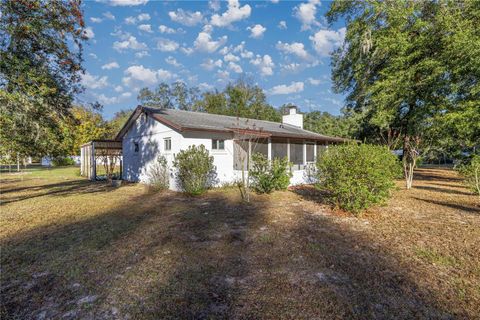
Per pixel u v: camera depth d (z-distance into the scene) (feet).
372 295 10.43
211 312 9.44
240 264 13.37
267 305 9.80
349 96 66.80
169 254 14.76
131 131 54.34
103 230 19.65
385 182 22.71
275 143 48.34
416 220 21.56
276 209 25.76
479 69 37.58
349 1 55.42
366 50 51.70
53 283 11.75
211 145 41.81
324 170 25.04
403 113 51.80
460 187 42.16
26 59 27.73
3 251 15.64
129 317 9.24
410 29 47.44
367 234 17.98
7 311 9.73
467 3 41.50
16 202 31.94
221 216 23.21
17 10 26.53
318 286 11.10
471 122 38.47
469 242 16.34
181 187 38.32
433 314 9.27
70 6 29.81
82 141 102.53
